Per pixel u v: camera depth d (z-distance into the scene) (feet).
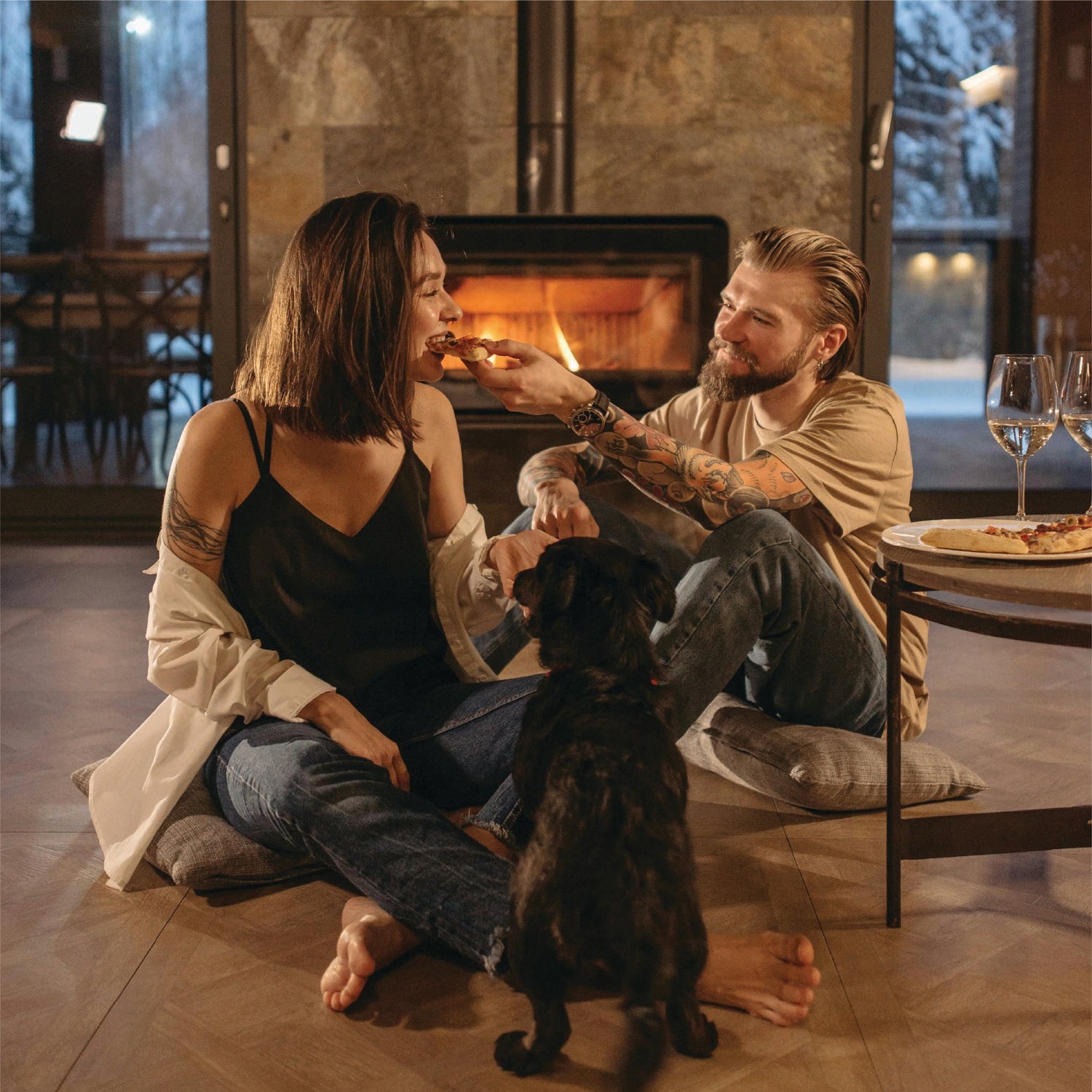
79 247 15.03
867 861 5.92
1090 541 4.73
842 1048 4.33
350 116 13.75
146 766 5.72
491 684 5.67
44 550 14.28
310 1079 4.14
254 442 5.38
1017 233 15.10
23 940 5.14
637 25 13.57
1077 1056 4.28
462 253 13.47
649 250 13.53
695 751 7.16
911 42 14.64
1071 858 6.00
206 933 5.22
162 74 14.66
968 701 8.73
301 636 5.58
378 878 4.78
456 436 6.12
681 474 5.76
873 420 6.16
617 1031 4.44
